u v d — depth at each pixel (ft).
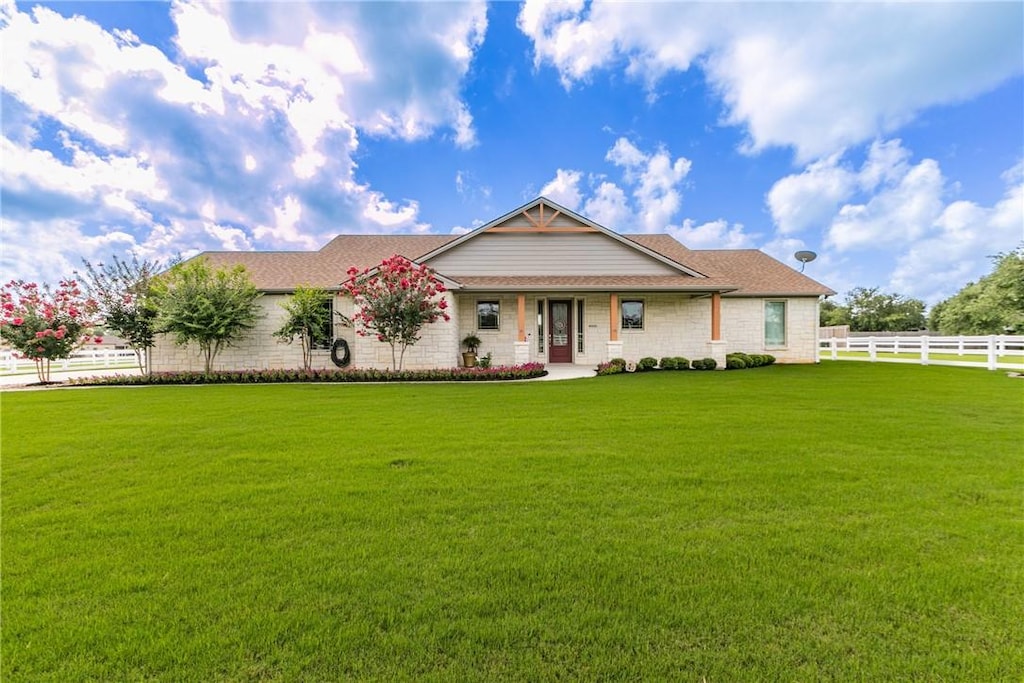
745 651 6.44
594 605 7.46
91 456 16.20
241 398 30.73
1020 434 18.48
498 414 23.73
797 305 57.00
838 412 23.45
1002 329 77.51
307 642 6.64
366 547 9.40
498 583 8.09
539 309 53.83
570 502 11.77
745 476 13.61
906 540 9.54
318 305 46.80
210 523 10.63
